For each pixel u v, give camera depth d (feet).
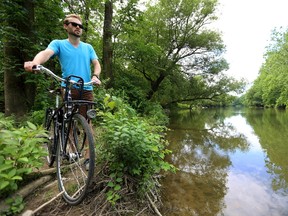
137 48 44.75
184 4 59.93
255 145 28.04
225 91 72.59
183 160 20.83
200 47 65.46
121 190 8.50
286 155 22.80
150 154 9.93
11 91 15.90
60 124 8.50
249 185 14.87
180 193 12.84
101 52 39.55
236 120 66.80
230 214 10.94
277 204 12.23
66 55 8.30
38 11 17.98
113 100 12.08
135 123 10.29
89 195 8.08
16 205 6.92
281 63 77.56
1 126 9.20
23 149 7.49
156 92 67.21
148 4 61.87
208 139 32.30
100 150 9.49
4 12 14.82
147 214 8.48
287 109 123.54
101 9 35.06
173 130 39.93
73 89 8.28
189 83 70.33
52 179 9.13
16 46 15.39
